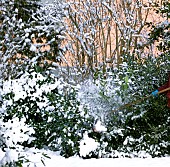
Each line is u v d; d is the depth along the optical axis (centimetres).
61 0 1288
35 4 1299
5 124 488
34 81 706
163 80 771
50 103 694
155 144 686
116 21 1303
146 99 729
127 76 723
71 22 1302
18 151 450
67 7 1287
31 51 1223
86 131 683
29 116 705
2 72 1020
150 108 726
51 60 1269
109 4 1321
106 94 723
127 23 1331
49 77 727
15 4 1265
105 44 1323
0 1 1204
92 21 1307
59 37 1219
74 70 1224
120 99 720
